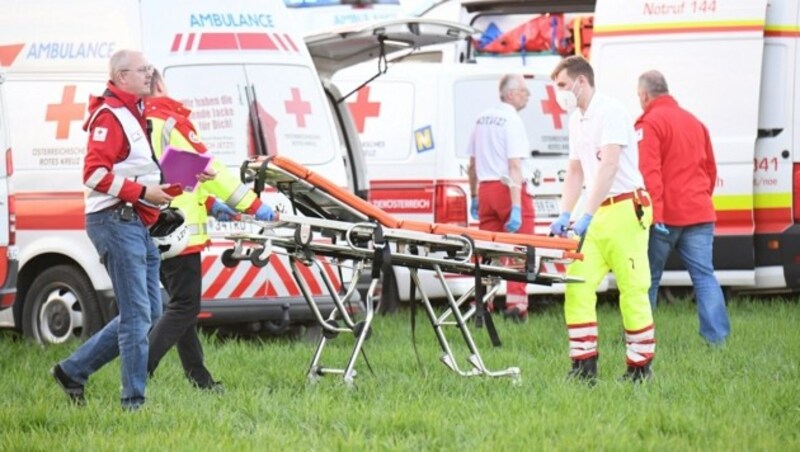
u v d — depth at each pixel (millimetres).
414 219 33344
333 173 28438
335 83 34125
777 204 32750
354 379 21781
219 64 27719
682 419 18672
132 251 19641
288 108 28219
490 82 33906
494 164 31812
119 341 19828
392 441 17609
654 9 33281
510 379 22062
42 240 28156
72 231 28031
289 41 28562
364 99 33906
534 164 34125
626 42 33469
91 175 19344
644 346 22375
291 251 21328
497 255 21656
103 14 28062
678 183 27344
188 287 21359
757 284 32906
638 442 17406
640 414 19000
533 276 21344
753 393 20797
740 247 32594
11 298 26109
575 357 22328
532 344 27219
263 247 20594
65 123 28250
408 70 33781
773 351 25750
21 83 28750
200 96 27500
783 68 32969
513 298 31094
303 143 28266
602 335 28594
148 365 21141
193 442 17438
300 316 27500
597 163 22422
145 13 27516
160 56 27359
